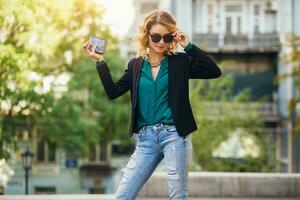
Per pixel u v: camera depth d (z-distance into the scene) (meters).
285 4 29.77
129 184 4.03
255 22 30.19
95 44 4.14
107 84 4.12
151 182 8.59
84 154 26.66
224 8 30.27
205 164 23.81
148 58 4.07
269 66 30.38
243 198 8.75
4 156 13.97
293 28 29.62
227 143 24.45
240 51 30.08
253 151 24.39
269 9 29.98
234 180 8.83
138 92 4.04
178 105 3.96
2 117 14.18
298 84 20.19
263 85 30.17
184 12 30.05
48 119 22.59
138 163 4.04
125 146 35.69
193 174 8.83
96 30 14.50
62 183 34.69
